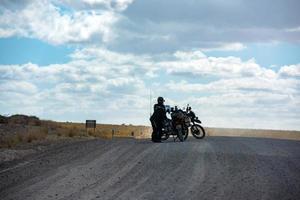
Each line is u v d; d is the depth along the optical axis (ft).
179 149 60.23
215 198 35.37
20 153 63.46
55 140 82.38
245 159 51.47
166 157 53.42
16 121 119.44
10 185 42.14
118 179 42.91
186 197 35.81
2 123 114.62
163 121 73.41
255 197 35.55
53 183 42.04
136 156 55.16
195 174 43.91
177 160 51.26
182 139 75.00
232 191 37.40
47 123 124.67
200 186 39.22
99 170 47.52
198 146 63.87
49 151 63.77
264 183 39.99
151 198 35.73
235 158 52.13
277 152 57.52
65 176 45.01
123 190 38.60
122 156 55.72
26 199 36.60
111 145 67.36
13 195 38.17
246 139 79.46
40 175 45.98
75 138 88.89
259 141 74.33
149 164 49.52
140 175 44.27
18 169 49.96
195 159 51.72
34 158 57.47
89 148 64.59
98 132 114.42
